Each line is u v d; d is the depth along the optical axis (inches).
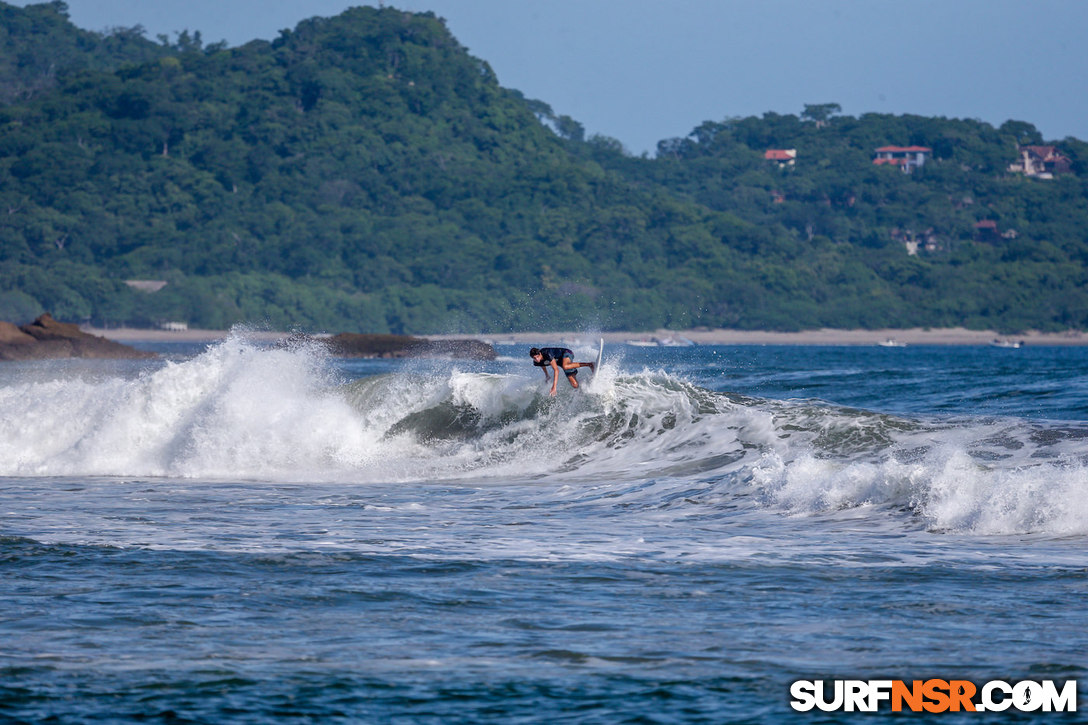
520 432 3139.8
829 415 2901.1
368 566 1624.0
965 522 1870.1
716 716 1031.0
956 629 1278.3
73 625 1312.7
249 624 1321.4
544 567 1612.9
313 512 2220.7
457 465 3014.3
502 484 2696.9
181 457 3147.1
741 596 1435.8
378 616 1352.1
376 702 1067.3
